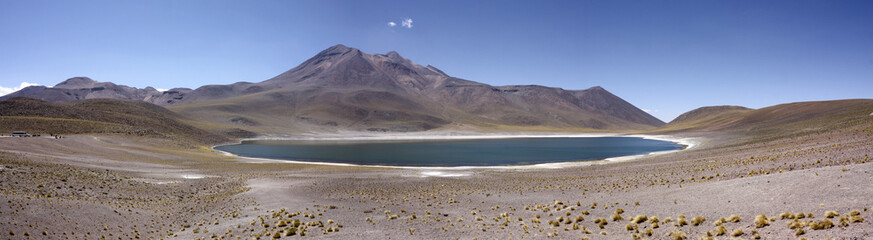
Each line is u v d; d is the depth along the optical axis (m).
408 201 27.22
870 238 10.08
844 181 16.30
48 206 20.03
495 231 17.88
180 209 26.02
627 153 87.50
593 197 25.42
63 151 52.75
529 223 19.25
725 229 13.73
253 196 29.50
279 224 20.05
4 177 25.39
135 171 42.62
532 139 182.12
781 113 140.38
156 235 19.69
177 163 56.38
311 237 17.84
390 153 94.62
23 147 48.84
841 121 78.19
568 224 18.56
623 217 18.56
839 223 11.72
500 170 52.72
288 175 44.62
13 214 17.69
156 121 128.62
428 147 119.69
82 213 20.47
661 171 37.38
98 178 33.09
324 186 35.31
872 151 29.14
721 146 73.44
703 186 22.81
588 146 118.19
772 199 16.52
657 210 18.84
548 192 29.41
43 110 105.81
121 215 22.02
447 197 28.55
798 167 28.89
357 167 57.25
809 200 15.12
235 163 60.44
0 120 83.06
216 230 20.00
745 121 149.75
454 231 18.19
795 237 11.61
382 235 17.80
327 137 195.00
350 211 23.64
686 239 13.93
